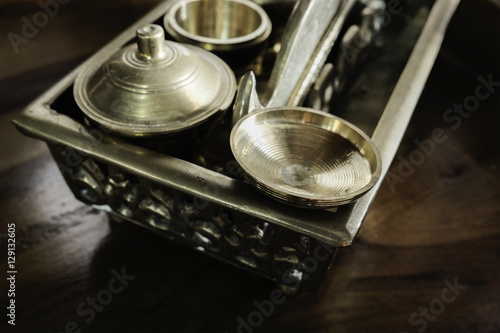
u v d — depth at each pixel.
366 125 0.31
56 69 0.36
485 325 0.26
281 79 0.26
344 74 0.31
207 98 0.25
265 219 0.22
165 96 0.24
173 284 0.27
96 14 0.41
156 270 0.27
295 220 0.22
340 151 0.24
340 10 0.31
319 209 0.22
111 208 0.27
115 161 0.24
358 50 0.32
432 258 0.28
